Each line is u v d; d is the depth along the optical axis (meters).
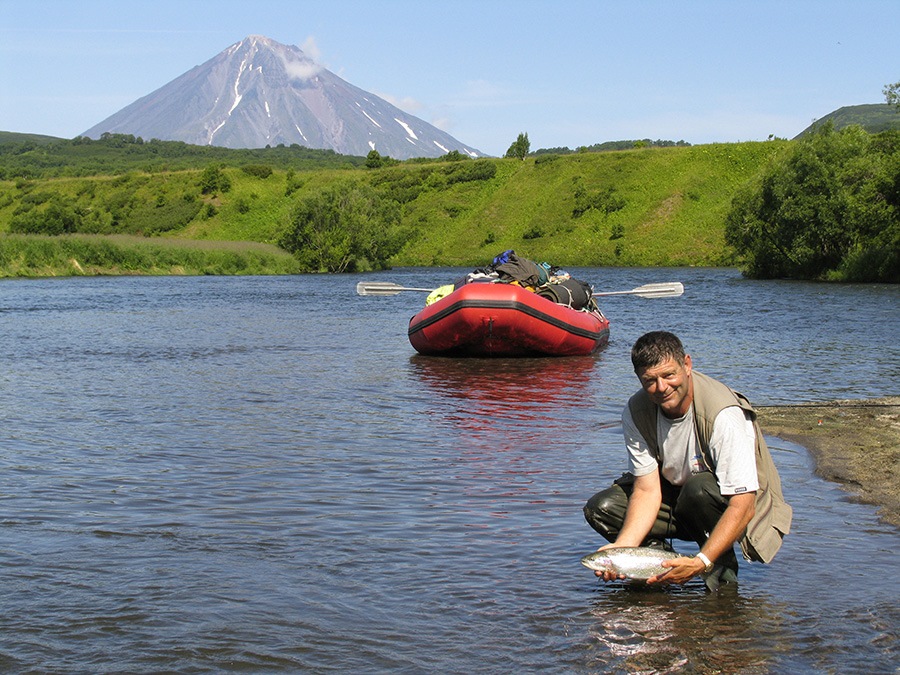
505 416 10.17
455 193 91.81
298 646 3.98
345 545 5.38
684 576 4.34
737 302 30.61
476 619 4.29
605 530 5.01
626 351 17.66
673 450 4.65
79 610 4.36
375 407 10.77
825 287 39.72
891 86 46.69
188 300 32.56
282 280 50.31
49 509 6.16
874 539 5.44
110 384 12.43
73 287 40.72
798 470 7.19
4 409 10.38
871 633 4.11
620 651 3.93
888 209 43.75
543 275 17.89
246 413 10.23
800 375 13.13
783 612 4.36
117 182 104.19
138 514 6.05
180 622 4.23
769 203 49.50
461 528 5.73
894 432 8.45
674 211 78.38
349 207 67.44
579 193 83.19
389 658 3.87
